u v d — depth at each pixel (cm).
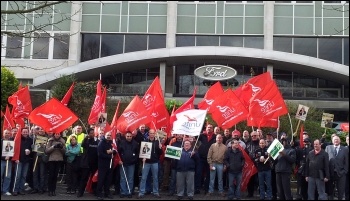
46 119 1171
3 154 1107
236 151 1147
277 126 1207
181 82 3184
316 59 2931
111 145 1125
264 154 1130
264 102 1205
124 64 3052
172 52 2983
